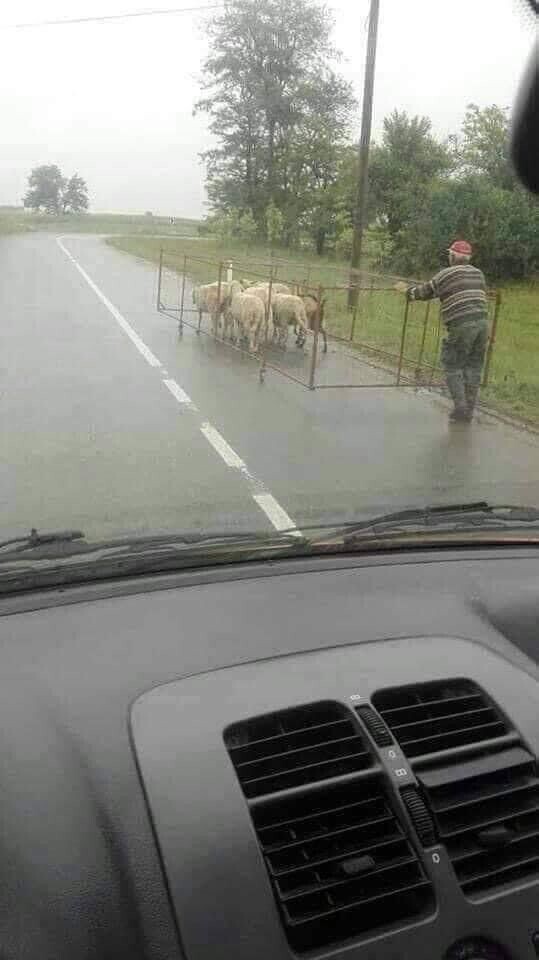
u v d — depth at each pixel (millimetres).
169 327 15492
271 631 2658
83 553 2990
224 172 43469
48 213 75250
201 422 8742
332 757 2146
